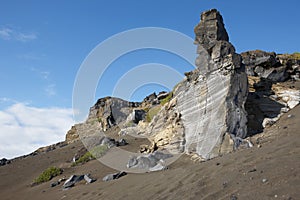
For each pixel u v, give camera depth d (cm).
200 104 1583
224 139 1328
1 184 2238
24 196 1731
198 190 784
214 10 1705
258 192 650
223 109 1398
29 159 3150
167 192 868
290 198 586
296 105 1588
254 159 872
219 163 956
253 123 1485
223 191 723
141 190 1002
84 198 1207
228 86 1440
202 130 1482
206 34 1669
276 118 1494
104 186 1318
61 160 2744
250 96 1712
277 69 2159
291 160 769
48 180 2022
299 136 1046
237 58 1516
